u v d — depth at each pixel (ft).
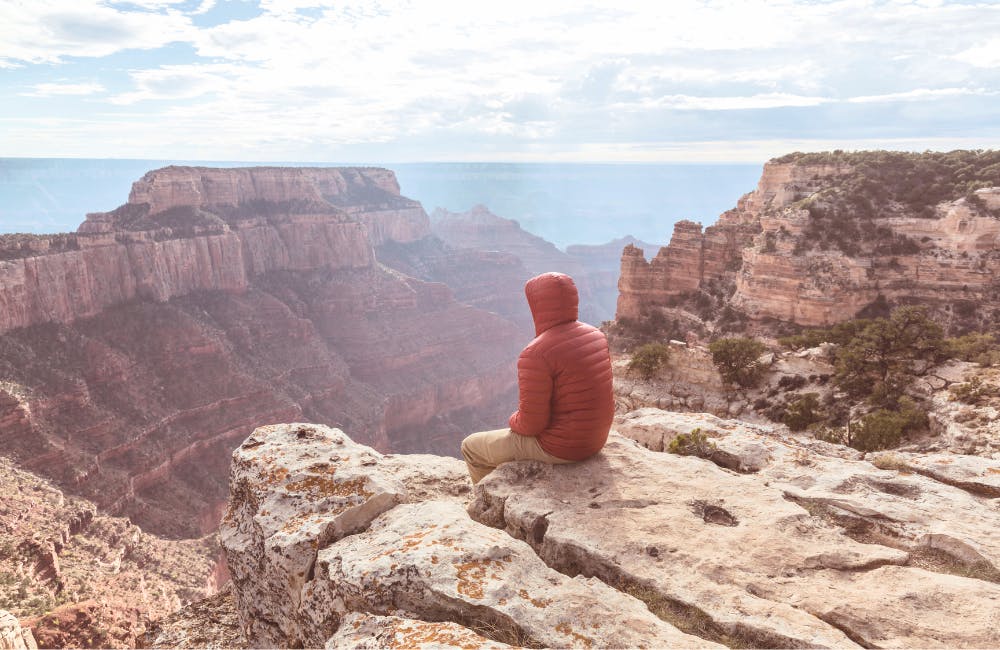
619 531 19.24
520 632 13.47
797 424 97.35
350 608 15.42
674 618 15.43
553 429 23.13
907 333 104.17
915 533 19.90
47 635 98.73
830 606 15.43
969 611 15.10
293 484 19.71
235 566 19.17
